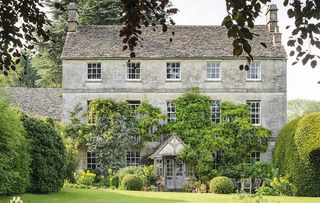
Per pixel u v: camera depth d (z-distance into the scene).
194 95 35.62
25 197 22.78
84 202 21.89
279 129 35.72
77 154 34.56
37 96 39.59
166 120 35.62
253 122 35.97
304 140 29.73
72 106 35.59
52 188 25.31
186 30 38.12
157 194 27.53
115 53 36.00
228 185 30.16
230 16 6.27
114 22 45.62
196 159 33.81
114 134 34.72
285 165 31.75
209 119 35.50
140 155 35.22
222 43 36.94
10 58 7.67
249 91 35.94
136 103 36.00
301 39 6.66
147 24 7.19
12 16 7.29
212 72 36.22
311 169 29.39
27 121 25.19
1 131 19.67
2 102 20.08
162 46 36.59
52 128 25.95
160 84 35.91
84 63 35.91
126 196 25.64
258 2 6.15
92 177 32.84
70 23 37.91
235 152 34.84
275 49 36.44
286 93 35.94
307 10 6.26
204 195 27.53
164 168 33.84
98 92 35.72
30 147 24.45
